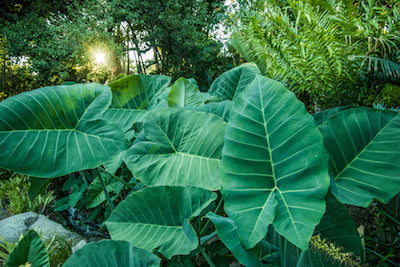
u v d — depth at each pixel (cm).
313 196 82
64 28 675
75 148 115
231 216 88
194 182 124
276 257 112
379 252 147
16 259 108
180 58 792
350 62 293
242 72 235
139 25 816
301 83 361
